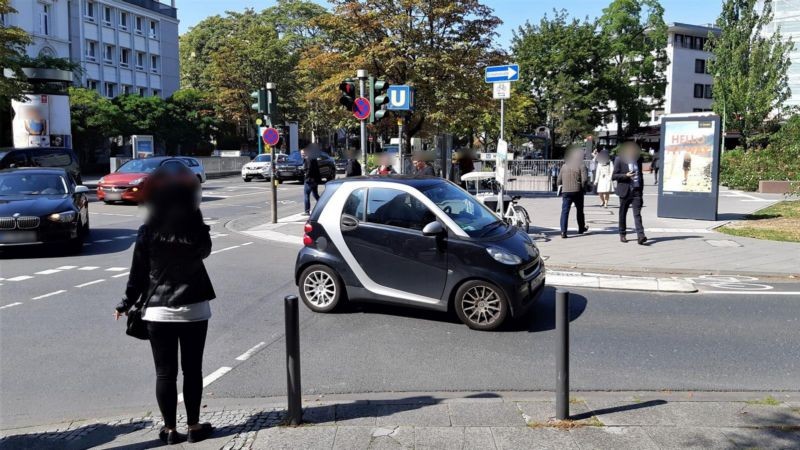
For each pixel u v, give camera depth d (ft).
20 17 135.13
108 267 34.40
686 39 231.30
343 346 20.77
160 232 13.23
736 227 45.93
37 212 36.50
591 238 41.98
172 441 13.58
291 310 14.08
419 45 76.89
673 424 13.93
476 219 23.93
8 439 14.14
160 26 195.93
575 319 23.73
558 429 13.70
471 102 78.74
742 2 115.24
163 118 149.07
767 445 12.85
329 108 87.25
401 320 23.73
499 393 16.53
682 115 50.26
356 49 77.51
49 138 90.12
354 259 24.07
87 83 164.55
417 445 13.01
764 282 30.09
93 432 14.42
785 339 21.03
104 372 18.70
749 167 86.28
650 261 34.40
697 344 20.58
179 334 13.62
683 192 50.78
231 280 31.27
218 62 171.22
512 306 21.95
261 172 110.32
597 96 146.61
